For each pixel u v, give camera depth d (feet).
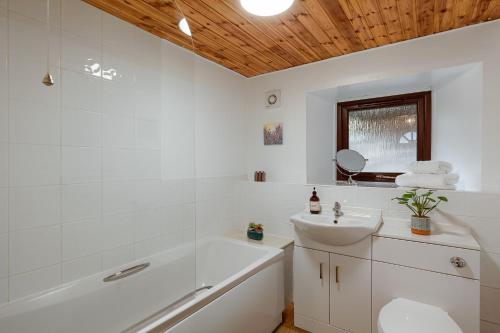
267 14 4.83
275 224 8.07
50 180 4.59
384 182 8.08
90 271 5.12
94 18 5.18
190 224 7.23
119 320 5.24
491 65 5.49
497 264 5.14
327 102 8.95
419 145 7.50
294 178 8.29
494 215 5.17
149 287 5.86
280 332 6.27
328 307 5.96
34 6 4.39
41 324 4.25
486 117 5.52
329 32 6.01
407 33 6.05
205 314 4.26
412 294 5.00
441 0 4.74
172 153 6.75
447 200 5.26
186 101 7.09
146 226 6.15
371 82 7.07
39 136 4.46
